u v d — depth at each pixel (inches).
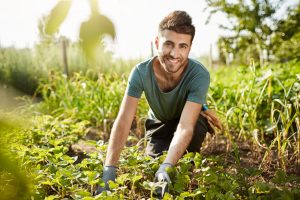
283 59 411.5
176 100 107.1
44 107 218.7
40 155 110.2
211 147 144.4
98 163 105.3
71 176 93.1
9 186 23.0
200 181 100.7
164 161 94.4
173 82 104.0
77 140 157.0
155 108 112.4
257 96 159.5
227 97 182.9
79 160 135.3
